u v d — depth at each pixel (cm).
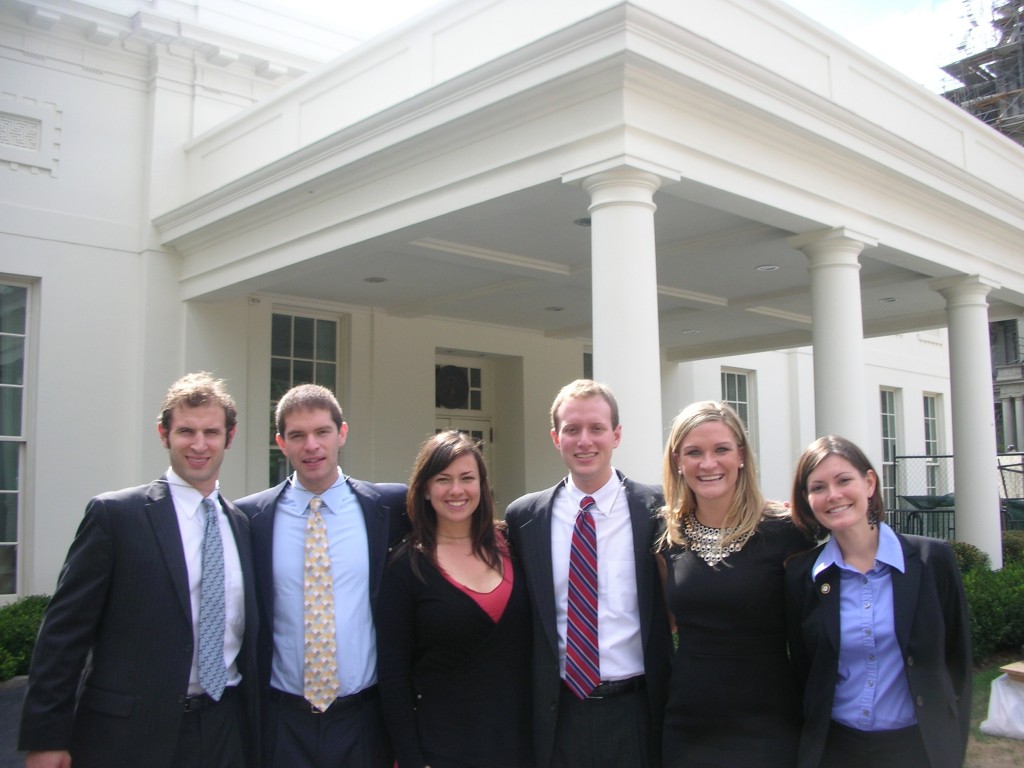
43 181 948
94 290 969
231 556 301
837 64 749
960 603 274
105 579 282
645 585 295
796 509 289
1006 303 1206
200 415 298
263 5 1090
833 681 268
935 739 259
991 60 2750
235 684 296
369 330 1148
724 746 273
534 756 297
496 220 760
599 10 523
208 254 949
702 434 283
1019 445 3059
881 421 1795
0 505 922
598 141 556
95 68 990
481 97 602
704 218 774
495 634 294
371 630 311
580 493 311
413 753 290
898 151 743
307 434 311
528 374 1317
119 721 273
